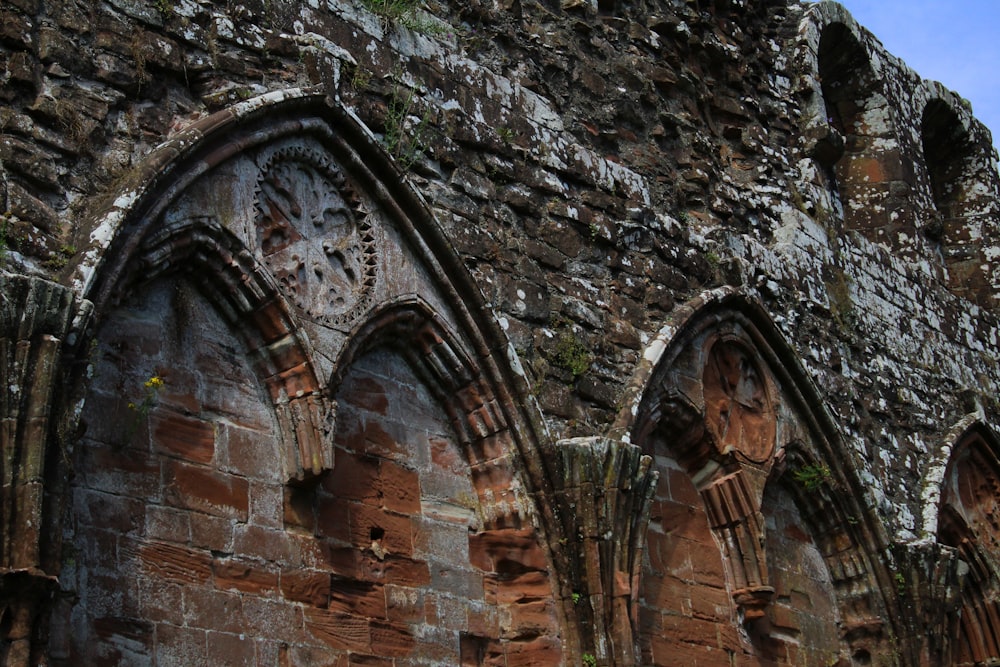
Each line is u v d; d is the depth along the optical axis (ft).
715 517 39.83
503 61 38.58
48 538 24.29
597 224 38.91
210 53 31.12
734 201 45.34
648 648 35.96
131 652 25.95
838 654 43.11
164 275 28.96
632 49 43.16
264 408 30.04
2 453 24.08
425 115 35.17
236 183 30.27
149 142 29.35
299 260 31.22
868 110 57.06
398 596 31.07
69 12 29.07
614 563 34.27
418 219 33.60
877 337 49.67
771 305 44.57
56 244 26.91
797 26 52.06
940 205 61.98
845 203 56.03
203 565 27.68
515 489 33.83
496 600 33.17
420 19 36.63
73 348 25.54
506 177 36.91
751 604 39.24
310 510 30.04
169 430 28.12
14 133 27.35
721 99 47.47
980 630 49.06
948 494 49.32
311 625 29.14
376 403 32.40
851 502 43.96
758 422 42.06
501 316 35.17
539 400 35.22
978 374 54.90
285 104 31.27
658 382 38.55
